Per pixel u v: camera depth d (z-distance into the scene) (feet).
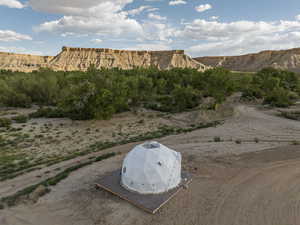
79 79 96.58
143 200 31.81
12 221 28.22
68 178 40.47
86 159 51.42
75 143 65.10
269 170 42.42
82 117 92.58
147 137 67.51
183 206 31.27
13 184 39.75
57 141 66.90
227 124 81.10
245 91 153.58
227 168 43.75
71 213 29.89
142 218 28.63
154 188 33.53
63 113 100.83
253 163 45.80
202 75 127.13
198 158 48.88
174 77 175.52
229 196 33.78
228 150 53.42
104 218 28.66
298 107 111.45
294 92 161.89
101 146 61.11
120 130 78.69
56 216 29.27
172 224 27.53
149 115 101.35
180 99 117.39
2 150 59.31
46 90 137.80
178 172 36.96
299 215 29.14
